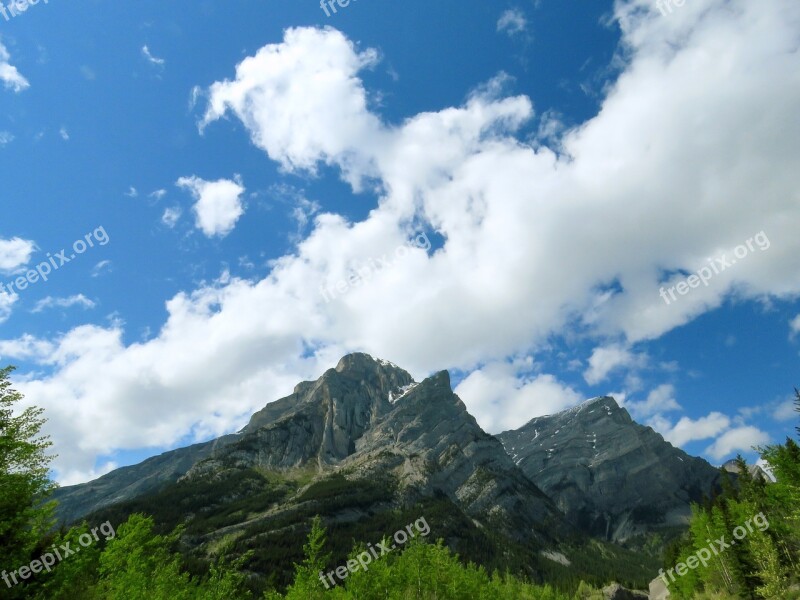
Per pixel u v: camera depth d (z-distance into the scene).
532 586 119.25
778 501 69.06
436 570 58.44
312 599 45.97
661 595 154.50
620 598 166.62
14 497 25.20
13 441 25.83
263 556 163.25
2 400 26.83
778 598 63.94
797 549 71.25
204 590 41.41
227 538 191.50
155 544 40.38
